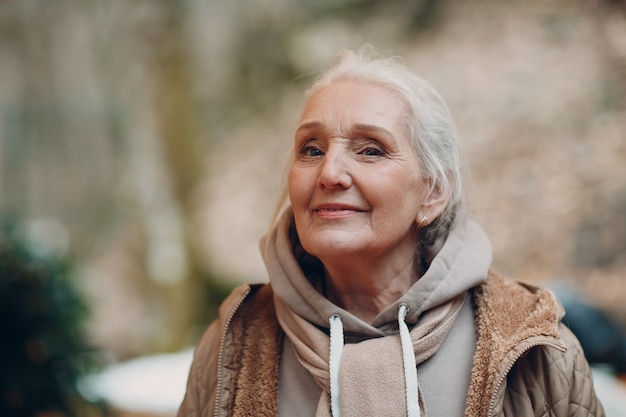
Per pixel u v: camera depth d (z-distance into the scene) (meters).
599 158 5.81
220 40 8.12
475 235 1.49
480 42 7.00
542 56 6.58
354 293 1.50
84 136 9.61
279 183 1.63
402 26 7.46
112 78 8.00
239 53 8.09
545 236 5.61
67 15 8.27
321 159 1.41
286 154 1.63
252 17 8.09
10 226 3.48
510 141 6.26
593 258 5.36
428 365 1.37
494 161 6.22
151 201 7.38
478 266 1.42
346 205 1.36
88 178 9.55
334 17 7.82
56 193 9.71
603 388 2.10
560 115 6.20
